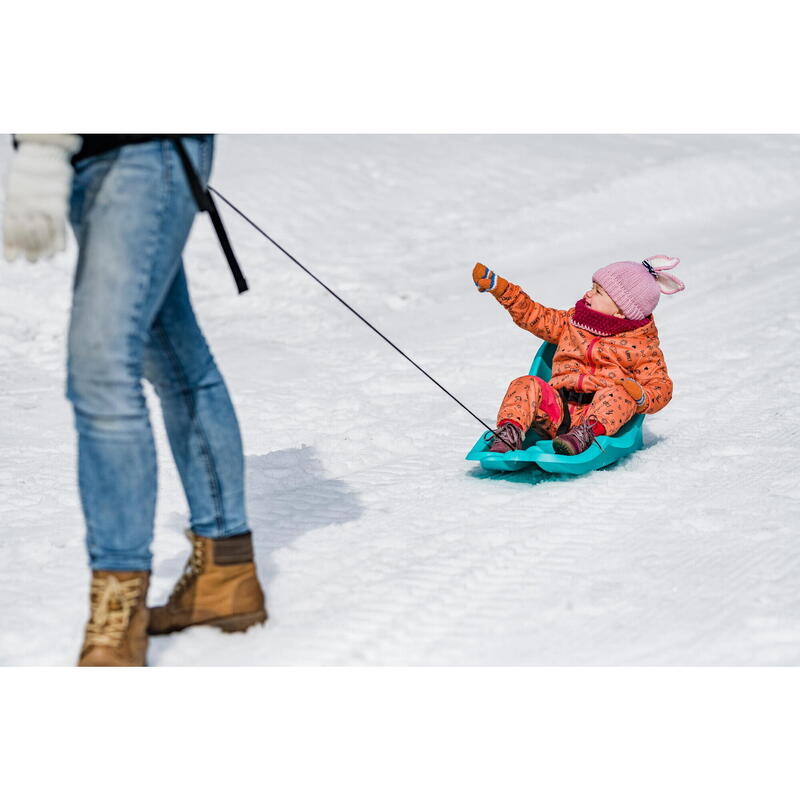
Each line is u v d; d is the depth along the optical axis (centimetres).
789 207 1547
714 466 557
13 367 900
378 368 870
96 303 315
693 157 1741
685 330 936
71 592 412
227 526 365
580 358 593
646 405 573
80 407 321
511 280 1242
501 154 1775
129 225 317
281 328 1067
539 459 535
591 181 1662
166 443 640
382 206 1548
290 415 716
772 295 1039
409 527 482
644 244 1381
